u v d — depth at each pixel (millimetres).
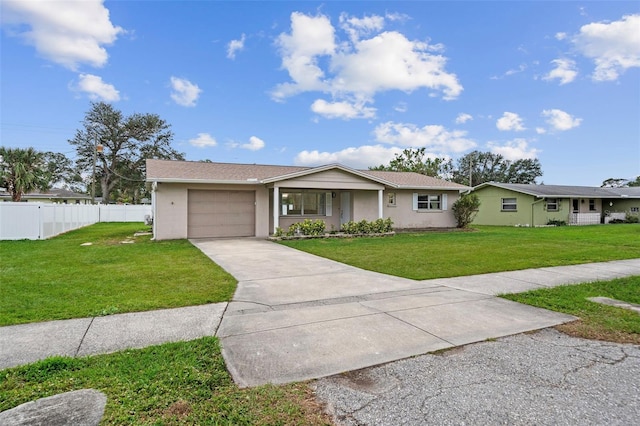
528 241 13453
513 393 2734
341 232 15656
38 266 7816
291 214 16406
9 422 2281
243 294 5723
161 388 2750
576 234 16781
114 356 3330
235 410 2482
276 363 3250
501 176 54625
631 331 4129
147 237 14445
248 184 14648
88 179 44844
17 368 3037
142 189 49375
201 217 14297
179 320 4422
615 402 2602
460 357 3412
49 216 14227
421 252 10531
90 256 9273
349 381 2938
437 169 36625
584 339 3898
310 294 5781
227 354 3436
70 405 2498
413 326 4273
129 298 5320
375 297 5629
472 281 6809
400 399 2652
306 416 2432
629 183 51469
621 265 8578
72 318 4422
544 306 5117
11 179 28094
